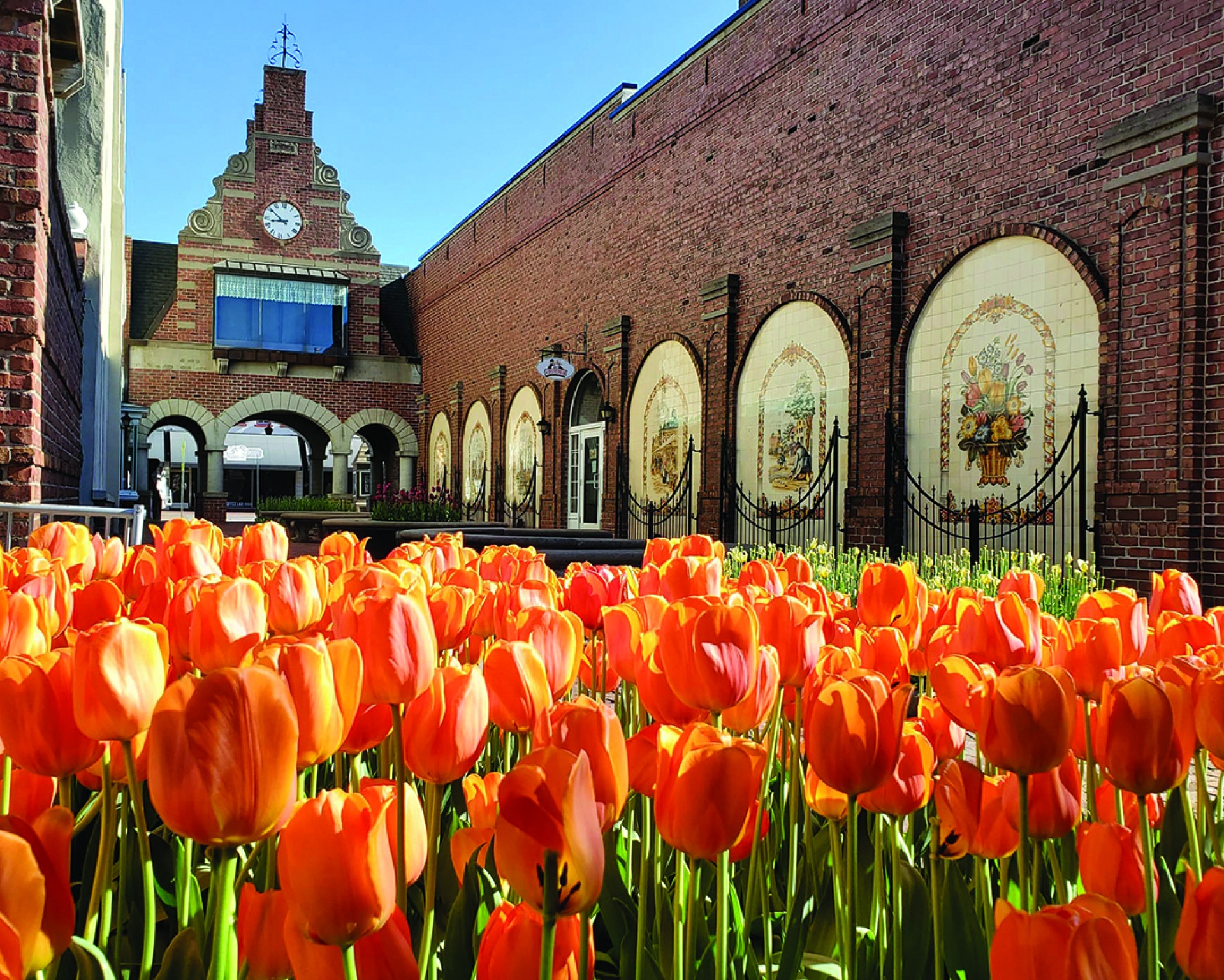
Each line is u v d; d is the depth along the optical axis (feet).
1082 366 25.49
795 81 37.29
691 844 1.95
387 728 2.75
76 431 29.96
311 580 3.39
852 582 19.76
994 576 21.50
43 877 1.51
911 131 31.48
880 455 31.86
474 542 26.96
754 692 2.65
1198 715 2.50
